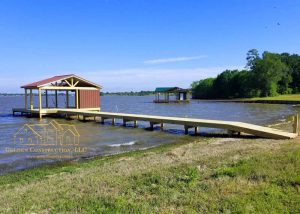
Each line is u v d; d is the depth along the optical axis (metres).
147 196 6.60
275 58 88.69
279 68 84.38
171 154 12.62
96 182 8.05
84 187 7.63
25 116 36.75
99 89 38.09
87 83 37.16
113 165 10.90
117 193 6.91
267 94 86.19
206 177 7.88
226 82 104.44
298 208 5.51
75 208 6.02
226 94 104.25
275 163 8.67
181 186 7.20
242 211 5.43
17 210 6.11
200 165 9.51
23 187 8.38
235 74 103.12
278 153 10.38
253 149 12.08
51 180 9.03
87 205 6.16
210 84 113.81
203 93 114.69
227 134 19.80
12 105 74.31
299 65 95.69
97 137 19.91
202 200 6.11
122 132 22.38
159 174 8.42
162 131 22.81
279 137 16.47
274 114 39.16
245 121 30.61
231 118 34.34
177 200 6.21
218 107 57.50
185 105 67.38
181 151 13.32
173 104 73.00
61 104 74.62
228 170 8.12
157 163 10.56
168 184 7.43
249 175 7.66
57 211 5.90
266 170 7.90
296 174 7.41
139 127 25.22
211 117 36.00
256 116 36.53
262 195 6.20
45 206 6.25
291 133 17.05
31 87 34.47
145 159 11.82
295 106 56.28
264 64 84.62
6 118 34.25
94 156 14.02
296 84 94.56
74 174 9.77
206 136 19.97
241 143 14.84
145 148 16.19
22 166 12.10
